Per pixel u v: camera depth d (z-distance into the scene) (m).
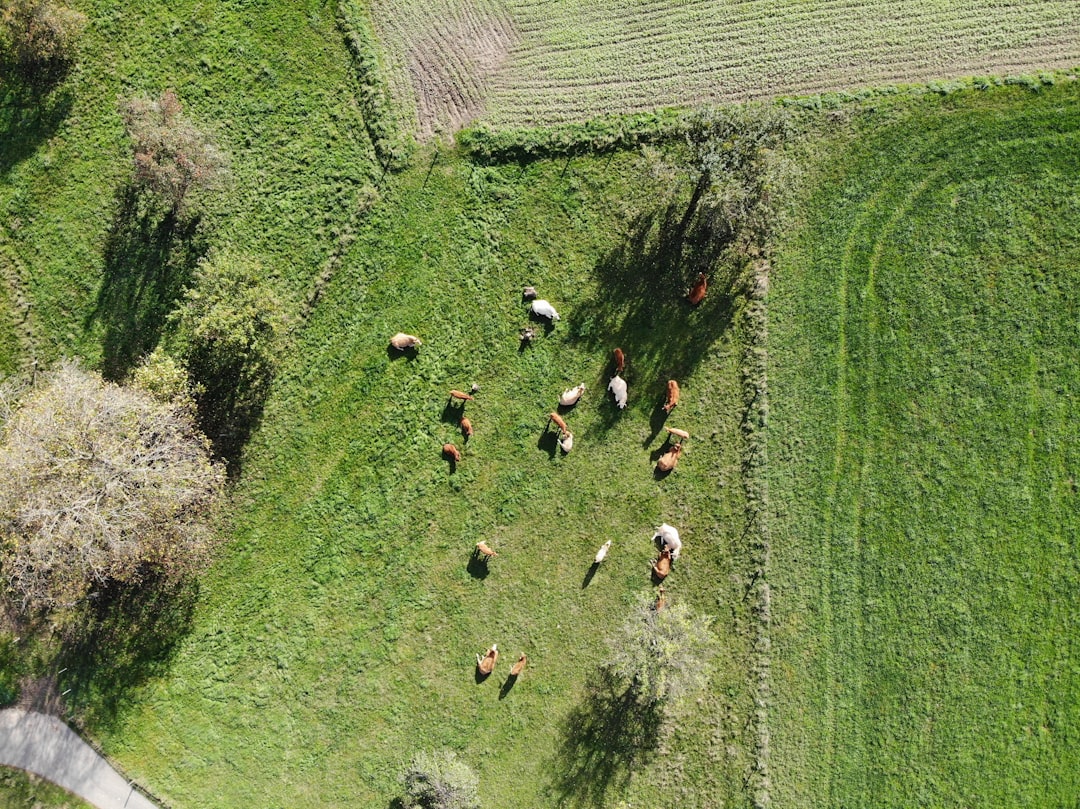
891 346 26.73
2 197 27.08
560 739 26.41
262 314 25.69
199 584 26.70
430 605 26.83
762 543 26.42
